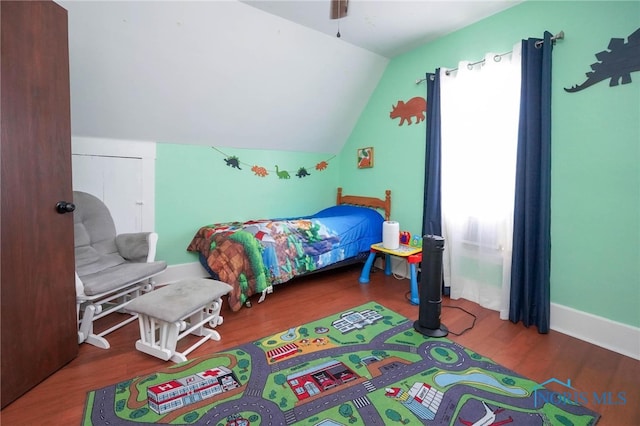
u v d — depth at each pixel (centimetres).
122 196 262
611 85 179
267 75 270
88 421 124
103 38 201
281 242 256
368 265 298
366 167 357
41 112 143
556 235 205
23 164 135
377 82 335
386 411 131
